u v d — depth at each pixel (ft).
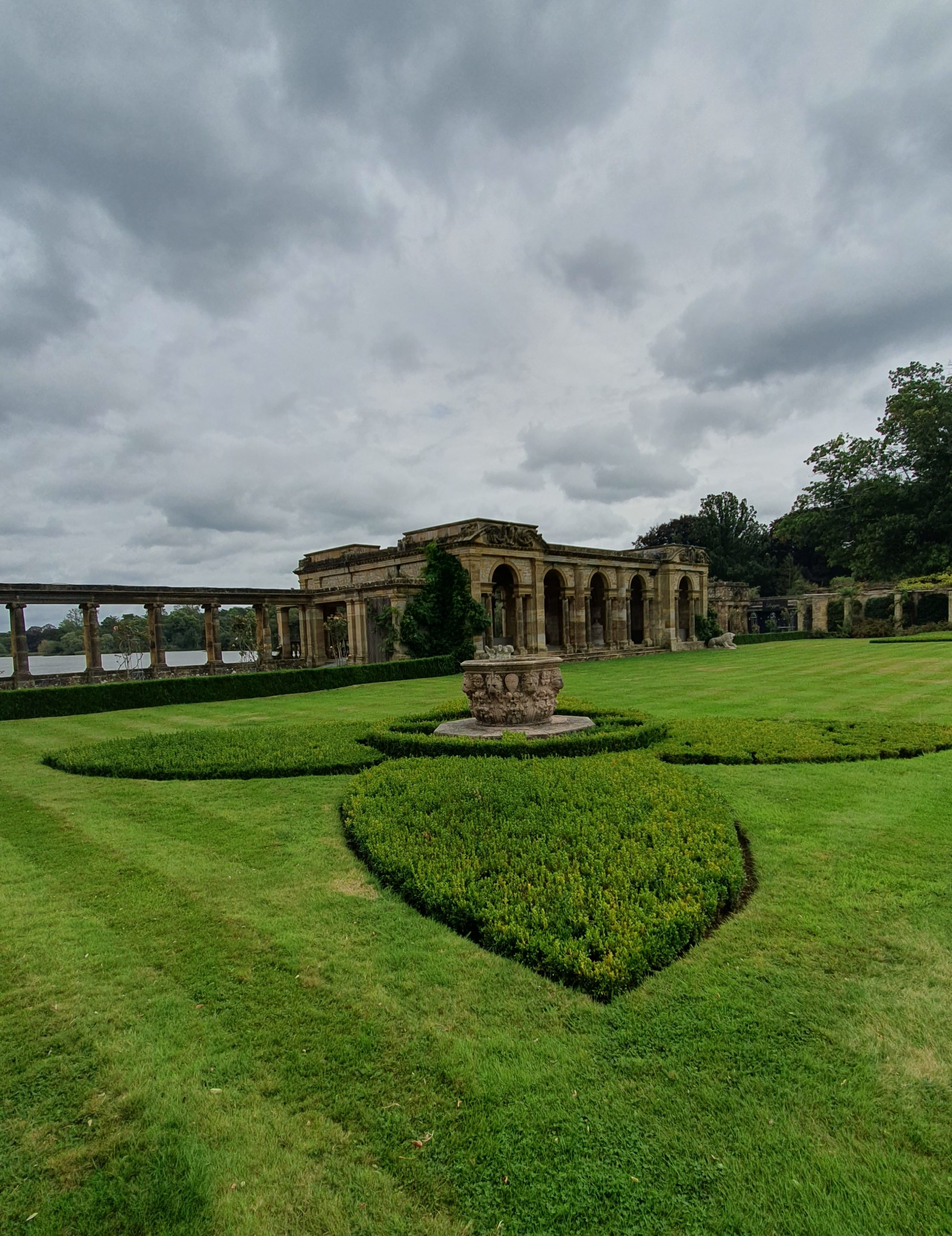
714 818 31.81
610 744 50.72
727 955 21.24
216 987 20.58
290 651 221.25
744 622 327.88
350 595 177.99
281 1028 18.42
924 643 186.60
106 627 369.09
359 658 176.65
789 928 22.88
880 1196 12.62
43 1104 16.02
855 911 23.93
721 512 380.58
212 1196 13.33
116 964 22.18
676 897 23.39
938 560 239.50
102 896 27.63
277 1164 14.02
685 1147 13.94
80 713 96.99
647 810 33.35
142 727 79.61
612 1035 17.48
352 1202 13.08
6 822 38.65
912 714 66.54
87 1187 13.69
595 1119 14.74
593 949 20.89
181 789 44.88
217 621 177.99
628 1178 13.25
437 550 175.11
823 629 311.47
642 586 241.35
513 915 22.88
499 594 205.05
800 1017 18.03
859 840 30.63
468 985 20.10
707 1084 15.66
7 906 26.91
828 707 73.31
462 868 27.20
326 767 48.49
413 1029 18.12
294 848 32.76
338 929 24.12
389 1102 15.56
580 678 127.03
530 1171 13.53
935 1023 17.71
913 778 40.91
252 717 85.81
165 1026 18.75
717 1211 12.50
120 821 38.14
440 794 36.78
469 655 169.48
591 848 28.32
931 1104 14.90
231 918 25.26
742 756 46.29
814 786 39.86
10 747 66.74
